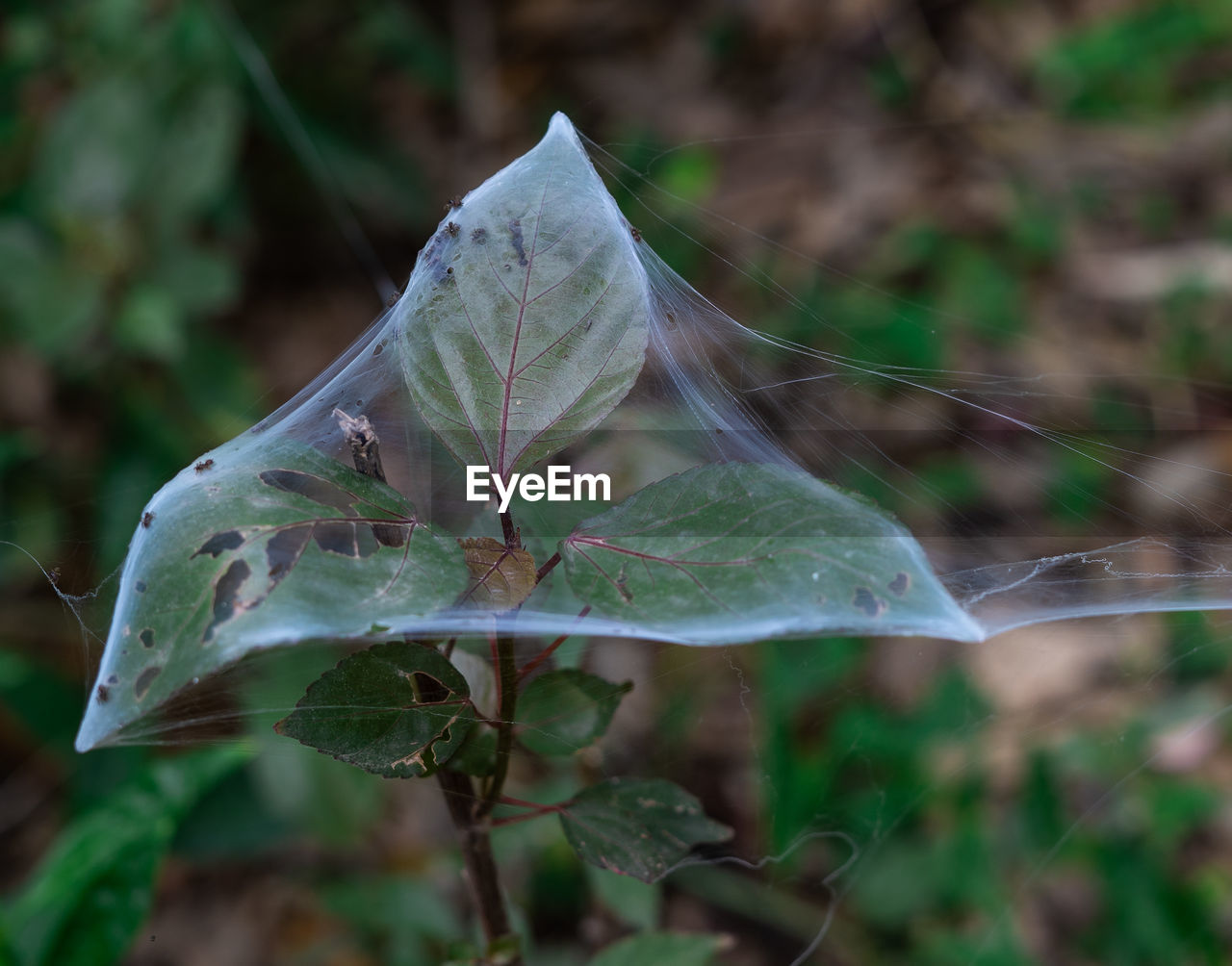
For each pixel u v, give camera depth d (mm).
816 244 1751
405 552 638
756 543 643
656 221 1402
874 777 1075
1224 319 1596
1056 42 2016
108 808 825
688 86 2049
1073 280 1706
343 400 721
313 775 1081
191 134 1544
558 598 667
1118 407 1441
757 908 1118
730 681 1020
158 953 1218
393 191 1832
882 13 2055
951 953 1062
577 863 1067
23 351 1516
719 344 800
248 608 626
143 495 1461
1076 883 1127
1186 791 1124
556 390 655
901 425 1180
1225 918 1077
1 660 1292
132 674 628
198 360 1578
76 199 1504
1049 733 1170
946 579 773
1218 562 880
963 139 1903
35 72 1650
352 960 1171
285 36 1788
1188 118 1899
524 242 660
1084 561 853
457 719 652
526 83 2039
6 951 802
